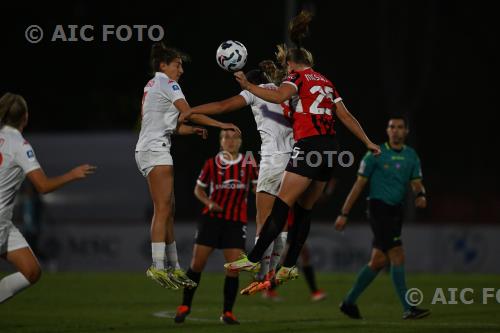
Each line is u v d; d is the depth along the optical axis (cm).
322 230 6969
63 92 11312
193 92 11250
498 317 3881
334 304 4625
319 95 2938
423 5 10762
